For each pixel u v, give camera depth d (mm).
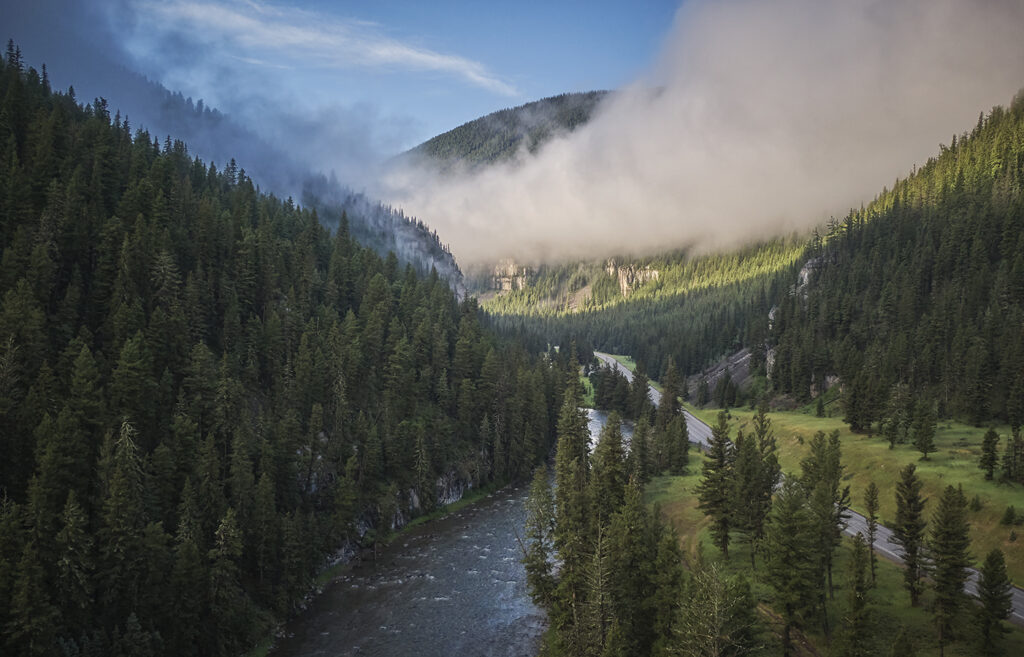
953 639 53062
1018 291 136500
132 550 56750
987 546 70938
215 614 60156
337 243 155375
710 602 44219
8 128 104312
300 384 95625
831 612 58844
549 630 61312
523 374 137125
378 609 72000
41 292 76000
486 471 121062
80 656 49719
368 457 94000
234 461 71188
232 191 156125
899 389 118938
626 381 197875
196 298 90688
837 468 78000
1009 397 110625
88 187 98812
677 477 112688
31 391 61156
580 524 63844
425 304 150125
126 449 59812
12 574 47688
